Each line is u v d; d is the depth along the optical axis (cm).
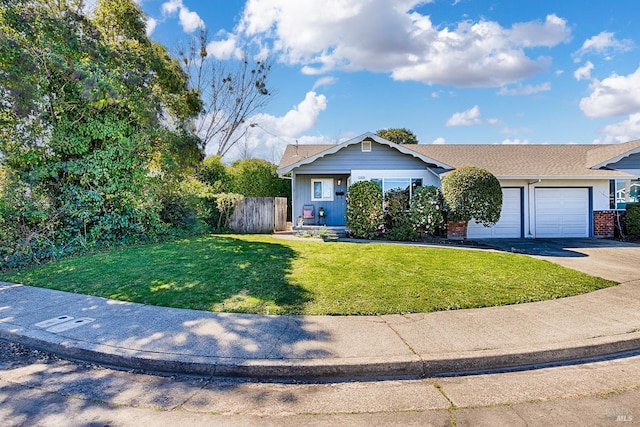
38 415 293
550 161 1620
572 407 301
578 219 1513
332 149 1469
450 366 371
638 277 734
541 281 679
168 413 296
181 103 1329
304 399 320
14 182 934
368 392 332
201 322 480
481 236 1495
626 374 367
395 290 611
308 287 625
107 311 528
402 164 1508
